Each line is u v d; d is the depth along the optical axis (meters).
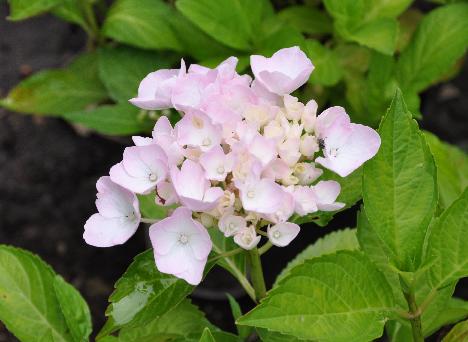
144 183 0.49
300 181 0.50
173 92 0.50
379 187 0.50
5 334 0.79
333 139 0.50
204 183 0.48
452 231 0.49
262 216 0.48
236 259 0.59
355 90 0.80
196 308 0.62
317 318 0.49
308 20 0.83
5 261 0.57
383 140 0.50
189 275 0.48
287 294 0.49
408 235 0.50
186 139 0.49
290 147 0.49
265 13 0.80
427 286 0.56
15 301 0.57
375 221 0.50
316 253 0.64
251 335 0.66
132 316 0.53
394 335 0.62
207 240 0.47
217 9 0.75
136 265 0.53
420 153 0.50
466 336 0.55
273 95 0.51
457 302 0.64
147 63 0.82
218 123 0.48
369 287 0.50
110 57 0.82
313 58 0.76
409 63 0.77
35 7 0.79
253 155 0.48
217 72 0.51
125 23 0.79
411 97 0.76
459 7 0.77
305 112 0.50
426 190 0.50
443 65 0.76
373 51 0.76
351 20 0.74
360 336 0.49
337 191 0.50
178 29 0.79
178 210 0.47
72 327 0.55
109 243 0.49
